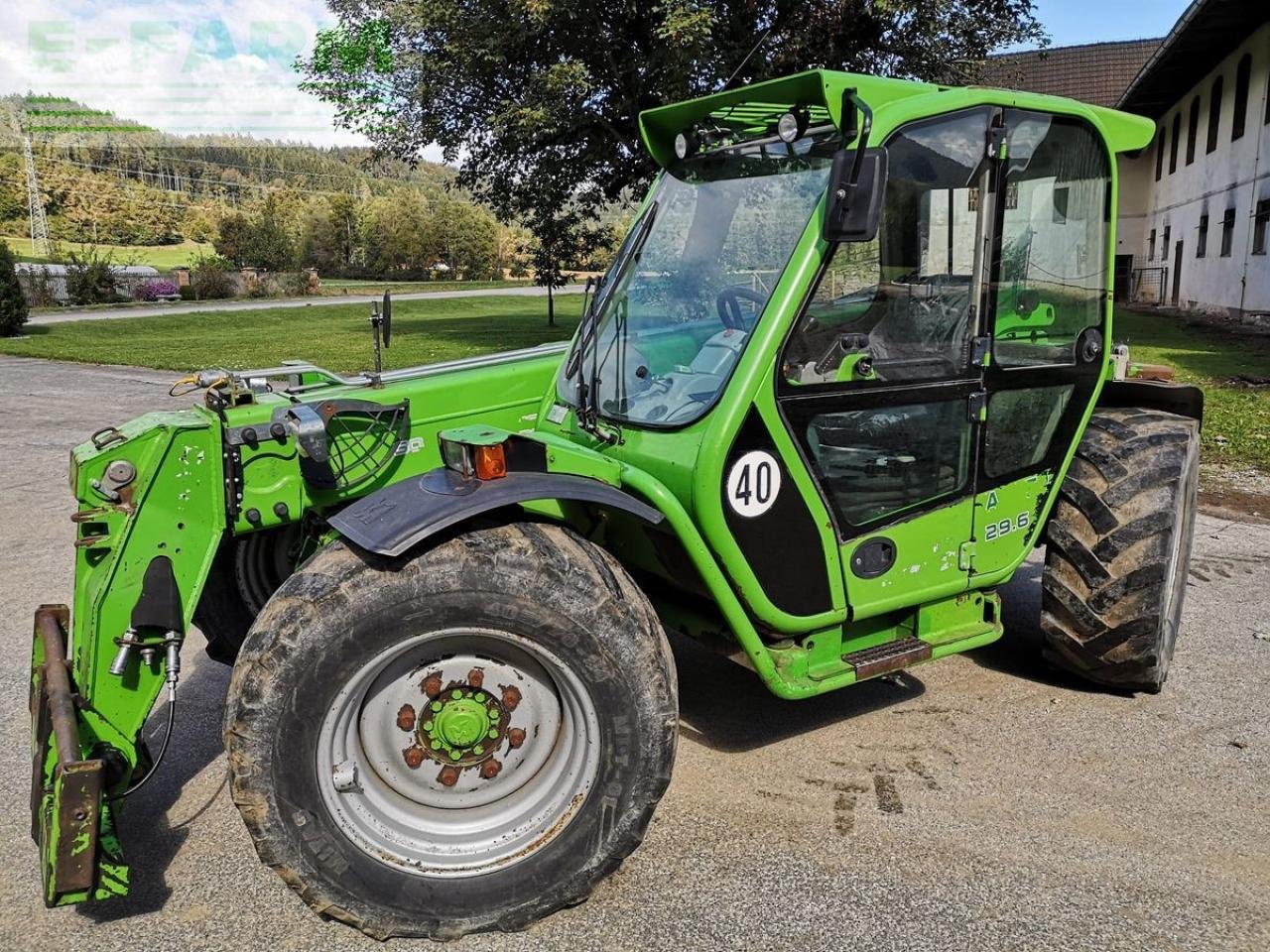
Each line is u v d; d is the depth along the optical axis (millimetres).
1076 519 3746
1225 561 5656
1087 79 34625
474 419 3414
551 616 2410
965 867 2791
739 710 3785
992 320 3209
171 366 16203
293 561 3564
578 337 3316
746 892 2684
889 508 3113
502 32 14125
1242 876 2760
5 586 5273
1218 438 8844
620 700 2484
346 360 16719
